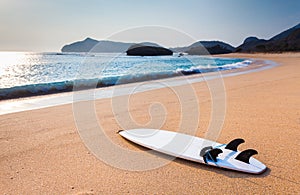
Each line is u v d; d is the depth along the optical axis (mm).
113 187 2195
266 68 16219
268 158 2678
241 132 3572
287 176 2303
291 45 68812
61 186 2213
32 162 2701
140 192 2113
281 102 5465
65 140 3373
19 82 12078
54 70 19547
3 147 3119
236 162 2512
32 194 2090
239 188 2139
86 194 2080
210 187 2172
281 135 3396
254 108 4996
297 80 9125
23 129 3881
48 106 5836
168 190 2139
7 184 2250
